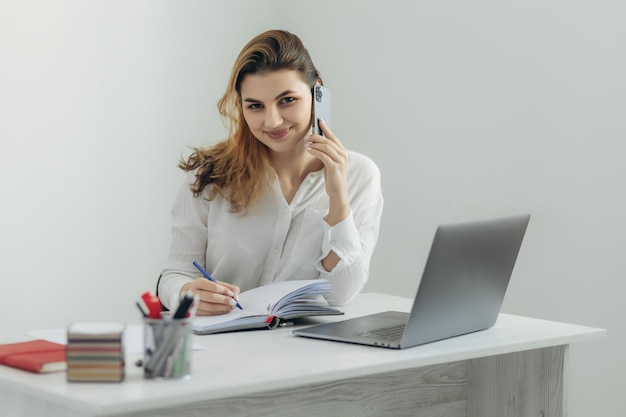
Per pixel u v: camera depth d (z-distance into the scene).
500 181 3.21
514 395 2.09
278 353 1.60
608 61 2.88
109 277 3.58
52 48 3.39
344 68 3.75
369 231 2.24
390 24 3.56
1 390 1.50
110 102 3.55
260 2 3.98
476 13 3.26
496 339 1.79
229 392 1.33
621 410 2.88
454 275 1.69
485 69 3.24
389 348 1.66
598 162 2.92
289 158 2.21
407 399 2.08
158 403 1.25
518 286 3.16
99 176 3.54
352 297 2.15
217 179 2.18
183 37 3.75
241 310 1.92
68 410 1.35
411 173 3.51
